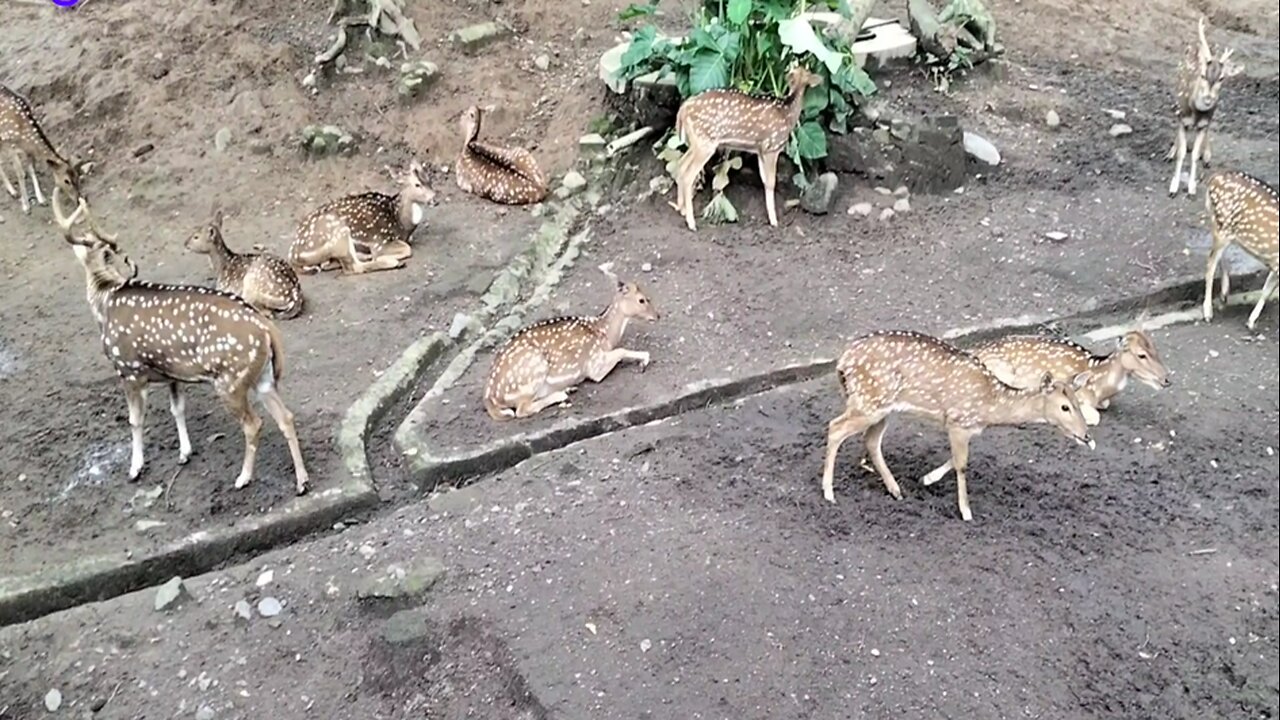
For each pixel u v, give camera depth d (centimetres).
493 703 418
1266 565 482
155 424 562
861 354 491
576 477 531
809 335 635
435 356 622
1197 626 452
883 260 719
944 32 922
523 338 561
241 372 485
